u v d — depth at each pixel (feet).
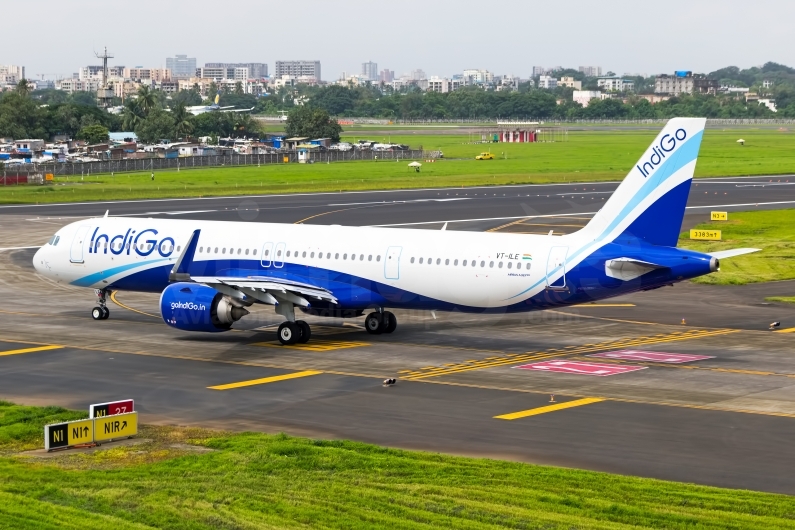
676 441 130.93
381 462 119.24
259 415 145.07
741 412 146.10
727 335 209.46
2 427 136.05
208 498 106.01
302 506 103.45
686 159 177.99
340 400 153.89
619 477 114.32
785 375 171.22
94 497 106.01
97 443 129.18
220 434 133.49
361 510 102.42
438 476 114.11
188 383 165.48
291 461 119.55
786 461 122.11
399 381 166.40
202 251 215.10
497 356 187.32
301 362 181.68
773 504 104.78
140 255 218.59
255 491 108.47
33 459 121.90
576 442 130.52
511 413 145.69
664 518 100.07
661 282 181.78
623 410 147.33
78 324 219.61
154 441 130.41
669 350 193.36
